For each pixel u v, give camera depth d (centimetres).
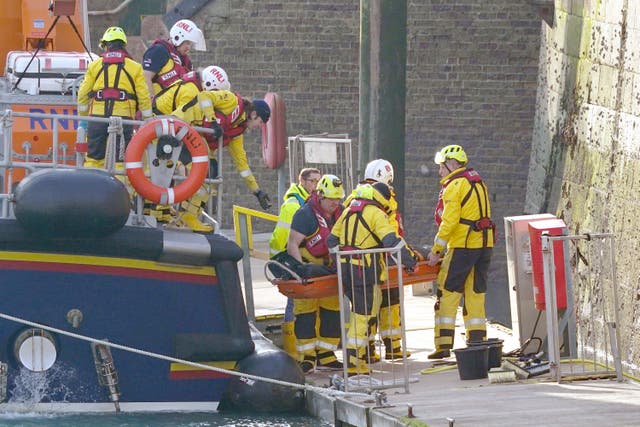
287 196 3972
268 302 5134
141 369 3484
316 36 8162
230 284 3516
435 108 7825
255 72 8188
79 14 4994
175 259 3456
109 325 3447
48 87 4397
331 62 8175
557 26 6056
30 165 3497
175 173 3825
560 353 3875
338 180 3816
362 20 5212
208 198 3875
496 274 7700
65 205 3262
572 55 5653
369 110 5209
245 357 3550
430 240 7900
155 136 3531
